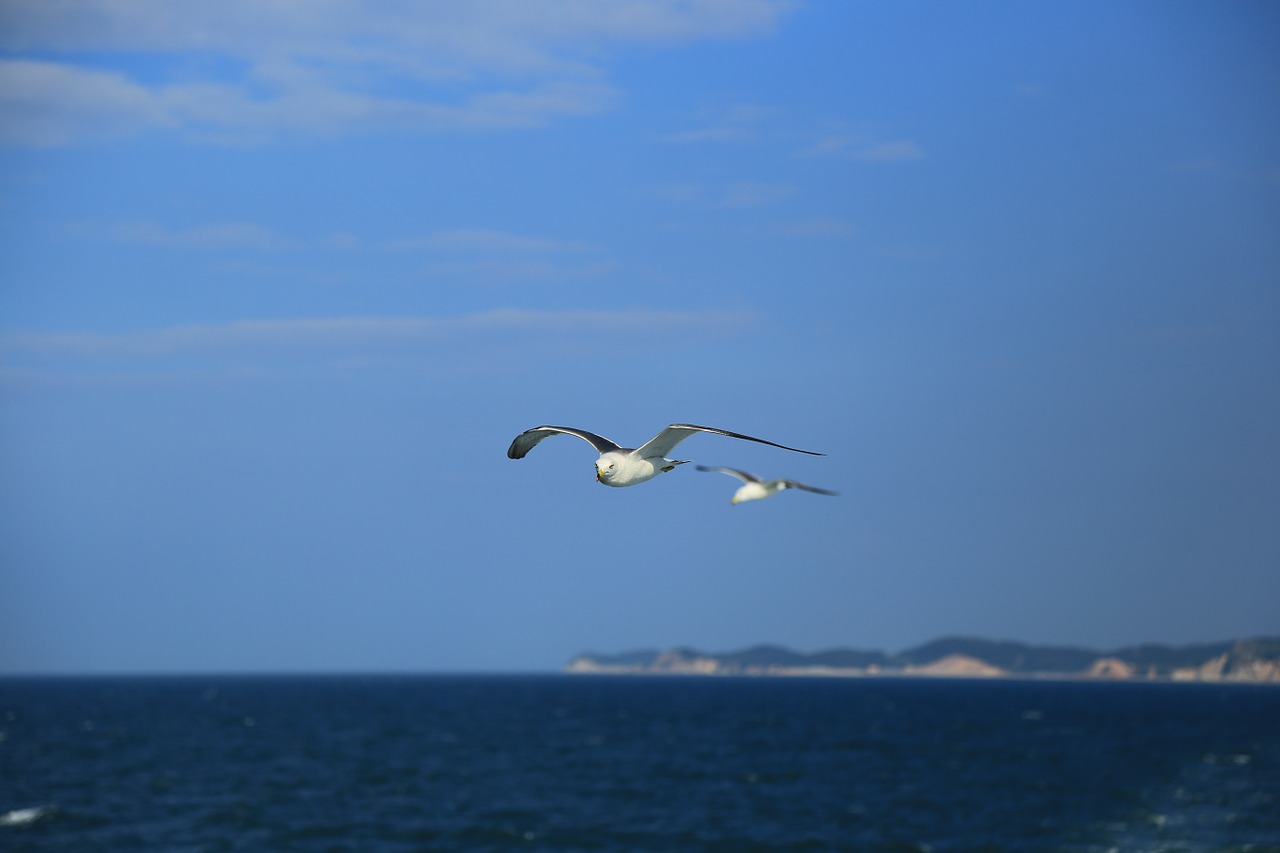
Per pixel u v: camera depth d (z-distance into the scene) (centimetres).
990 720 12794
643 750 8150
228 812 4878
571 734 9950
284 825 4591
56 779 6159
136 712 14362
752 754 7844
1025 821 4641
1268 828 4319
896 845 4191
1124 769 6662
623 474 1516
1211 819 4559
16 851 4094
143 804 5162
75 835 4397
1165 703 18875
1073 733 10231
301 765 6912
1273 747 8319
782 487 1522
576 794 5556
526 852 4125
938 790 5684
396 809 5034
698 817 4844
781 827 4606
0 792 5609
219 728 10731
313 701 18862
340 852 4091
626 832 4475
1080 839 4184
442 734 9856
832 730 10712
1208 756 7538
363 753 7794
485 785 5888
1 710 15038
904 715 14075
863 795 5531
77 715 13488
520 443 1655
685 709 15775
